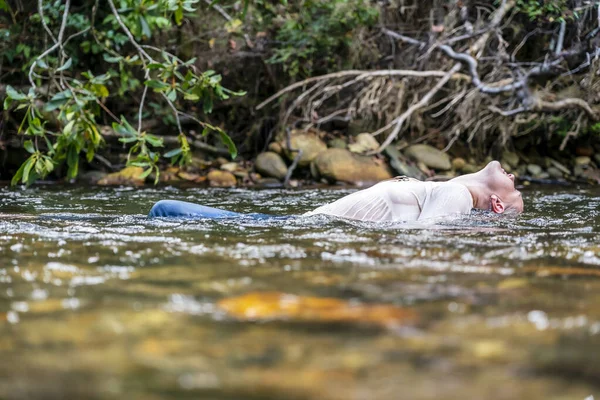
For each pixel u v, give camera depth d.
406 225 4.15
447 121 12.63
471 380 1.35
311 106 12.12
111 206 5.97
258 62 12.17
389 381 1.34
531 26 11.68
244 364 1.43
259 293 2.10
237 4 11.25
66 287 2.21
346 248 3.14
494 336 1.64
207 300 2.01
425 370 1.40
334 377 1.36
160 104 11.58
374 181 10.42
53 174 10.38
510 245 3.29
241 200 6.91
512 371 1.40
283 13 11.62
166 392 1.29
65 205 6.08
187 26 11.59
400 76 11.81
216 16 11.72
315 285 2.24
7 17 10.96
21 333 1.66
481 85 10.01
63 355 1.50
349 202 4.59
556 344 1.57
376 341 1.59
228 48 11.85
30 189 8.32
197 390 1.29
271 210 5.74
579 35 10.50
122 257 2.85
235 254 2.94
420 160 11.34
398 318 1.80
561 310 1.89
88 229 3.88
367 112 11.85
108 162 10.94
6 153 10.67
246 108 12.45
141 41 11.28
